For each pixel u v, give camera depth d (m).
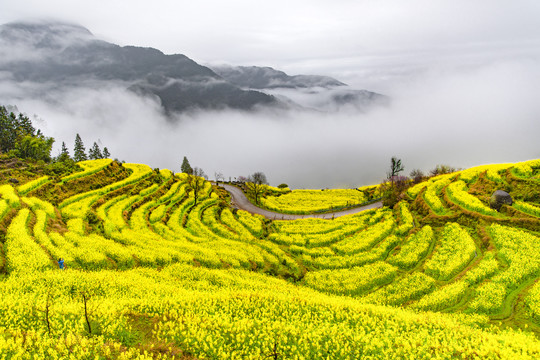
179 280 41.84
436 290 40.88
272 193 125.38
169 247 53.78
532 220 52.88
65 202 67.75
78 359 20.52
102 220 62.44
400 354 25.11
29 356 20.38
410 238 58.56
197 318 27.73
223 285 41.62
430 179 89.19
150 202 80.44
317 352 25.12
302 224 77.44
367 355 24.81
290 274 50.16
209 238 64.12
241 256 53.69
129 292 34.41
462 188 72.50
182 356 23.12
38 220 53.12
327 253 57.69
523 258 43.28
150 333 25.64
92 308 27.00
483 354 24.28
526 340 26.36
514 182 67.44
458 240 52.94
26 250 41.94
